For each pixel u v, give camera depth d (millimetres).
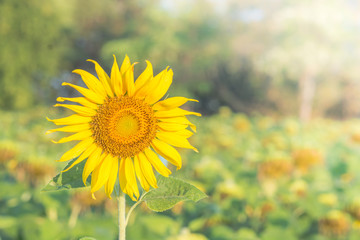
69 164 1302
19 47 19984
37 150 5230
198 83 23219
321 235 4023
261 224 4133
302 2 20703
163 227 3199
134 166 1308
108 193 1272
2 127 7680
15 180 4023
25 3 20391
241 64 23641
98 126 1281
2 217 3133
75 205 3332
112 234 3025
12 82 19984
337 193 4996
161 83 1314
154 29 21906
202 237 3188
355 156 6957
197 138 7938
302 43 20391
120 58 18359
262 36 22547
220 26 23609
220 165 5305
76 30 22984
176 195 1287
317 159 5730
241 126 10531
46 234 2992
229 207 4102
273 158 5070
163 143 1314
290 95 23062
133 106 1297
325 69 21484
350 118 22688
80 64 23141
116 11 23297
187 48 22422
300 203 4480
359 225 4102
